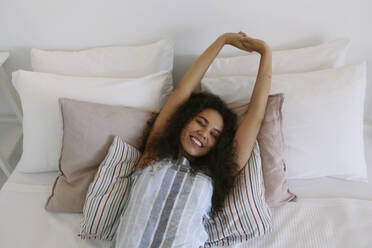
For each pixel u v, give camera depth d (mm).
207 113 999
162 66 1160
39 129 1063
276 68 1125
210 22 1135
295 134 1032
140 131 1049
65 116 982
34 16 1165
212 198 947
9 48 1277
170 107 1055
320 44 1139
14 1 1122
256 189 917
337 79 1017
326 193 1055
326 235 916
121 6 1116
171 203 866
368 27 1096
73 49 1260
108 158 963
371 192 1053
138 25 1166
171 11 1117
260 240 926
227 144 975
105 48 1199
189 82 1045
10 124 1619
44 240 926
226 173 946
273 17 1104
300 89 1028
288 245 902
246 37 1007
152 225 839
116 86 1077
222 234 920
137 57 1165
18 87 1075
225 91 1104
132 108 1059
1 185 1534
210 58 1032
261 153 981
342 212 974
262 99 959
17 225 964
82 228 916
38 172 1136
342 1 1043
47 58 1183
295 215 979
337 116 1008
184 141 989
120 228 873
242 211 912
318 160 1041
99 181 941
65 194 994
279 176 977
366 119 1396
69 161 1008
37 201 1036
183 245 824
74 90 1057
